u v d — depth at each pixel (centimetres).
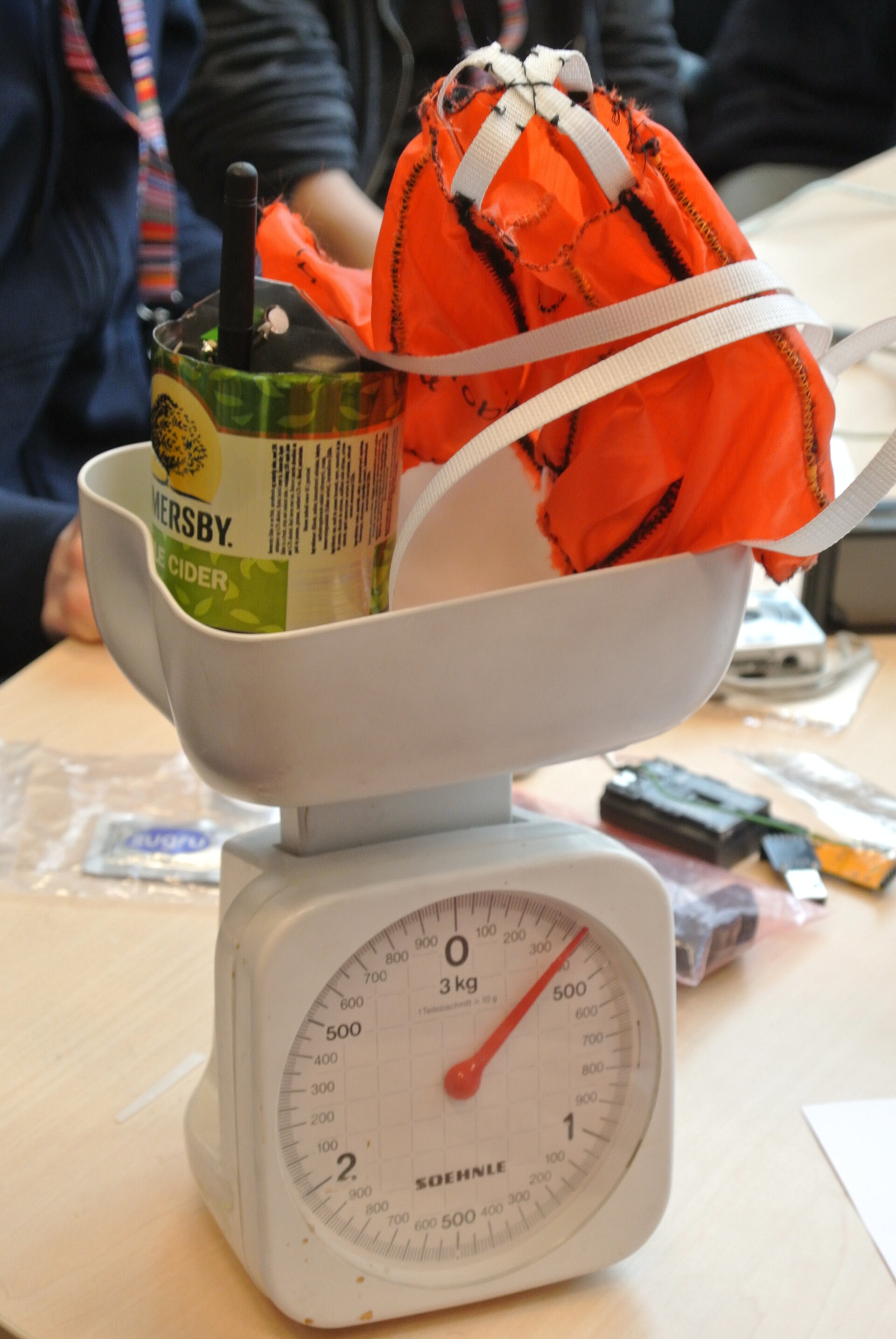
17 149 123
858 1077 61
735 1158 56
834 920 73
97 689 96
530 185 42
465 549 53
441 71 182
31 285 131
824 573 103
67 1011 64
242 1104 44
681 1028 64
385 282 44
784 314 40
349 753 41
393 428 45
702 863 74
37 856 76
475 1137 47
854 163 282
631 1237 50
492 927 46
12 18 119
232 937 44
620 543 46
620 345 43
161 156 127
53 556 107
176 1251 51
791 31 278
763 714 95
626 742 47
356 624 39
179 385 42
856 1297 49
